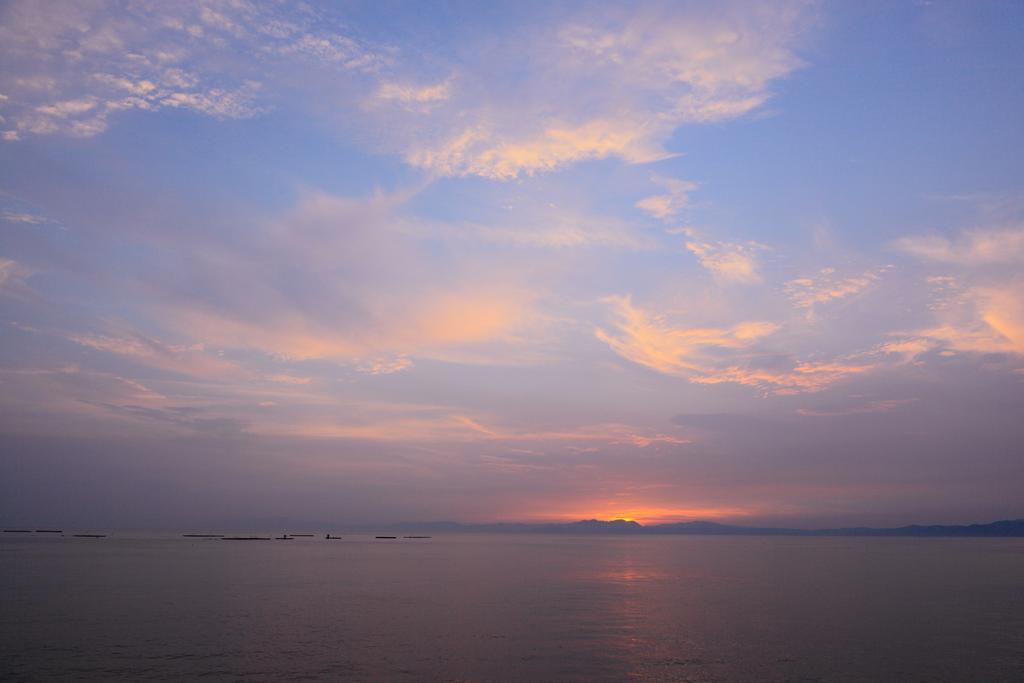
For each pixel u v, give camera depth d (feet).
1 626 143.23
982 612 171.32
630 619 157.89
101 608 168.76
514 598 197.67
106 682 99.86
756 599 199.00
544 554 479.00
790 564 367.86
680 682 102.47
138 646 123.03
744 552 546.67
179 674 104.37
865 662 114.73
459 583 243.19
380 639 131.23
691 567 341.41
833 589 228.84
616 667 110.73
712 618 160.15
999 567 337.93
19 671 105.81
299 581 245.04
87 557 367.45
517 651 121.49
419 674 105.91
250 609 169.27
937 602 192.24
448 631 140.05
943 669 110.32
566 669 109.40
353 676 104.47
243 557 389.60
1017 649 124.77
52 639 128.88
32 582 229.45
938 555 479.00
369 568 314.35
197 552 438.40
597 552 530.68
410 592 211.61
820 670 109.60
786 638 134.62
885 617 162.71
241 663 111.34
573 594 209.97
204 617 155.74
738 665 112.37
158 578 247.09
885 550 589.32
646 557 449.89
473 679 103.65
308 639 130.62
